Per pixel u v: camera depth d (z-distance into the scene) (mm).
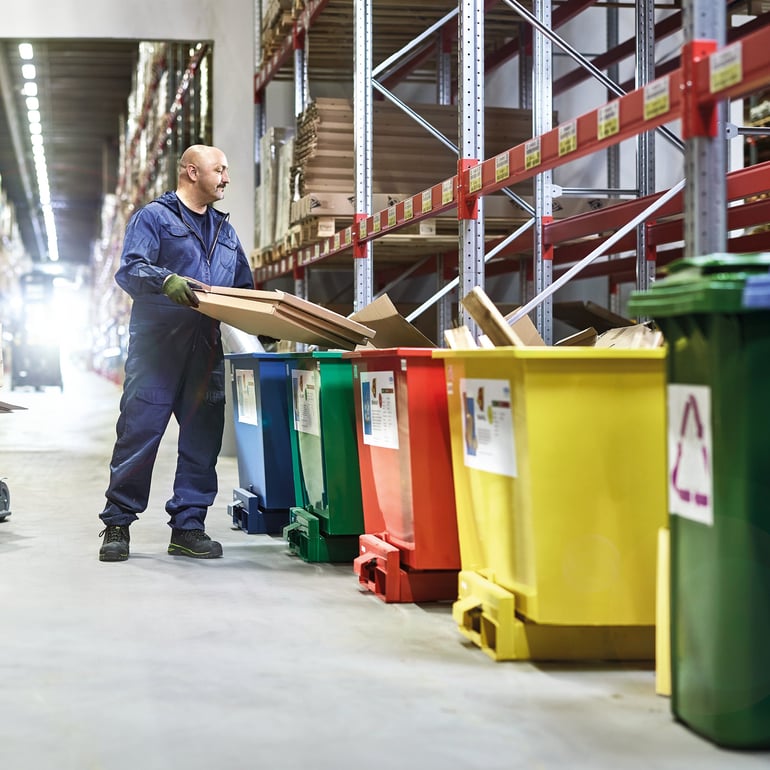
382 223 6855
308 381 5391
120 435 5371
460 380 3816
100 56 27328
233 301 4859
